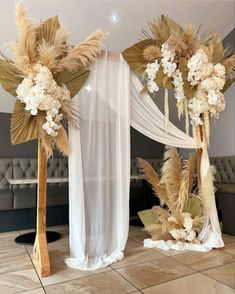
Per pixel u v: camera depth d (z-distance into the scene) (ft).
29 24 7.21
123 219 8.37
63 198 12.60
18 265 7.66
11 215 11.83
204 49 8.96
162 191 10.12
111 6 11.07
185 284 6.36
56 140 7.64
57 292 6.05
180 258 8.07
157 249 8.93
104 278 6.73
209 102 8.98
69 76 7.95
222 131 16.16
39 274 6.99
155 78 8.89
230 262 7.73
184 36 8.91
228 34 14.96
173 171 10.06
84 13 11.02
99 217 8.18
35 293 6.02
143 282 6.49
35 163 14.75
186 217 9.41
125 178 8.55
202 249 8.71
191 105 9.25
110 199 8.48
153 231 9.94
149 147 18.66
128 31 12.35
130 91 9.07
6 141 14.66
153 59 8.96
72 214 7.88
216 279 6.61
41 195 7.69
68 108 7.81
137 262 7.78
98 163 8.27
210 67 8.87
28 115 7.41
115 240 8.45
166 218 9.73
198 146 9.57
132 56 8.85
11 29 10.49
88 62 8.14
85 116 8.23
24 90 7.14
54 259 8.11
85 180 8.11
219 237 9.04
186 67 8.91
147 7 11.56
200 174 9.63
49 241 9.96
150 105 9.30
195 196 9.64
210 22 13.70
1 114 14.58
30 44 7.25
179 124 15.43
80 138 8.11
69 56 7.67
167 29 9.03
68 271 7.18
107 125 8.47
